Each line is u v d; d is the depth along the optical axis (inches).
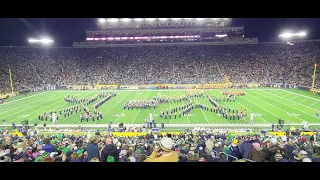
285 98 1940.2
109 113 1507.1
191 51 3417.8
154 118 1369.3
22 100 2037.4
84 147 488.4
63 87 2800.2
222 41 3644.2
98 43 3710.6
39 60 3152.1
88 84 2824.8
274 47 3326.8
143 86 2778.1
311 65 2721.5
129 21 3740.2
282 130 1050.1
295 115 1390.3
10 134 904.9
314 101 1779.0
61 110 1585.9
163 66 3152.1
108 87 2785.4
